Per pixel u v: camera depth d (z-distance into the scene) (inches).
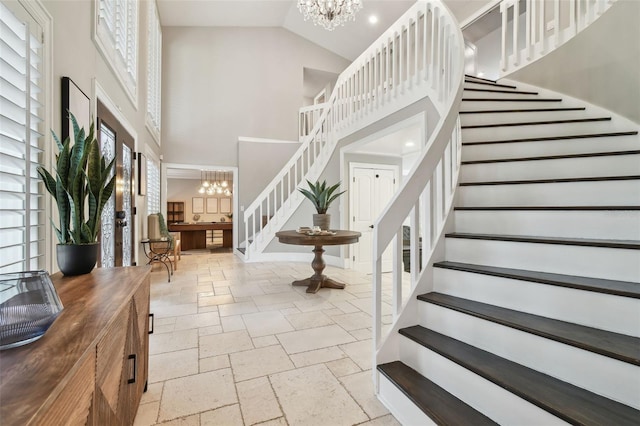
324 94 361.4
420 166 71.3
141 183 169.6
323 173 225.6
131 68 146.6
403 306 68.6
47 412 20.1
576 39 119.1
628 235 61.2
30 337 27.4
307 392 64.4
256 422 55.2
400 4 241.4
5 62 49.9
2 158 50.3
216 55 273.9
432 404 51.4
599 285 50.5
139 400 56.8
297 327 100.1
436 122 128.7
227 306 121.3
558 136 101.2
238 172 272.2
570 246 59.4
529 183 81.9
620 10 101.1
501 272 62.7
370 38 286.5
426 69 132.6
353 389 65.8
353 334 94.6
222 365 75.2
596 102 110.7
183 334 93.8
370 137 177.8
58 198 53.9
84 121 84.4
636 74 95.5
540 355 48.8
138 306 54.3
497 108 127.8
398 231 67.5
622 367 40.3
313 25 285.6
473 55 273.1
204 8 249.3
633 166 78.0
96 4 95.4
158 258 181.5
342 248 206.4
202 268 200.5
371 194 218.5
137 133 163.5
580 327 50.1
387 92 160.6
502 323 53.6
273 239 230.7
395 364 64.6
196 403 60.3
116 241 124.0
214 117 271.4
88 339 28.5
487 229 79.6
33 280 30.3
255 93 284.0
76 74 82.1
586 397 42.0
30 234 57.2
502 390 46.0
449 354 54.9
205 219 466.6
